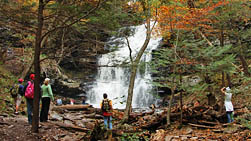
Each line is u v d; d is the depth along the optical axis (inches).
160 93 735.1
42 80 729.0
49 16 243.9
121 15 275.6
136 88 820.0
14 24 250.2
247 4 417.7
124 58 270.5
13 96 398.6
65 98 782.5
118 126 333.4
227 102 322.0
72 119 386.6
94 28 260.7
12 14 228.8
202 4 441.4
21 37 522.6
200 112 346.3
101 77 885.2
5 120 289.3
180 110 362.9
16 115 353.7
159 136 277.6
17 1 229.3
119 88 872.9
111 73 902.4
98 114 472.1
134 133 284.8
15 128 259.3
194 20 369.7
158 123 342.6
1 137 219.8
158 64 329.4
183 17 358.9
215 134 273.1
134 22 387.9
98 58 808.9
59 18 251.6
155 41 896.9
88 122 378.0
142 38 956.6
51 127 295.3
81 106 530.6
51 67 725.3
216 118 341.4
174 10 364.5
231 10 402.0
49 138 250.2
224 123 328.5
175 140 256.4
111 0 230.5
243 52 506.9
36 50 252.2
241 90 359.9
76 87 802.8
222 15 402.9
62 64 800.3
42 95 323.0
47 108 326.3
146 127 338.6
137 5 374.9
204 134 279.0
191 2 433.1
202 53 331.0
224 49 319.9
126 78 886.4
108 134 261.9
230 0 375.9
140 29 984.3
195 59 336.8
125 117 370.6
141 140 278.7
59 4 222.8
